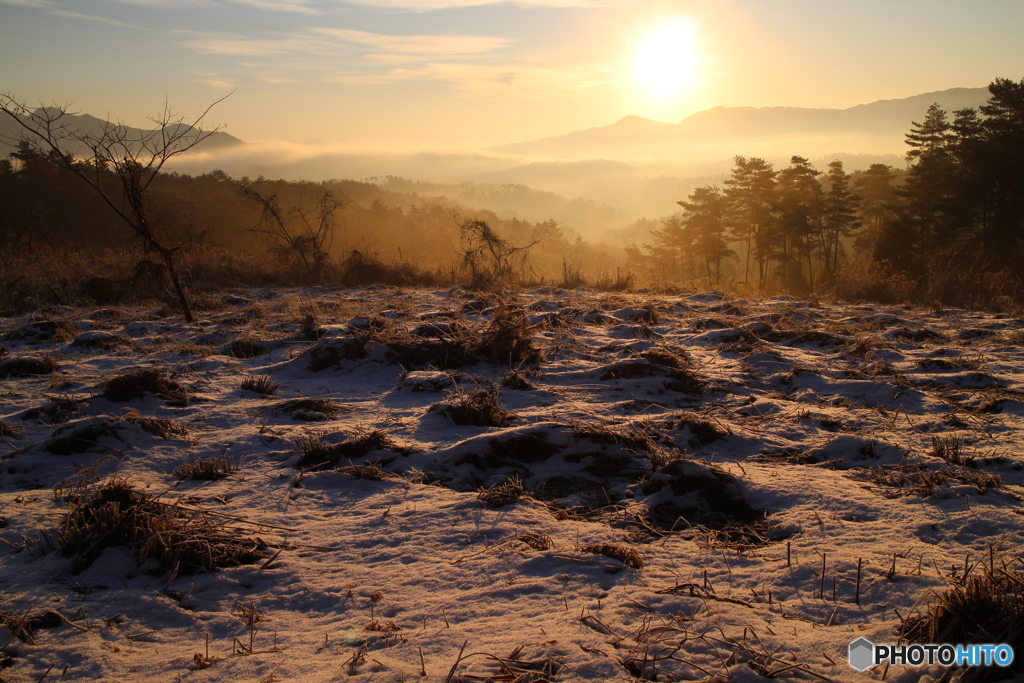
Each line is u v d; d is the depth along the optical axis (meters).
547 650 2.59
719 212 82.69
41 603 3.07
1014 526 3.68
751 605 2.97
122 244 29.91
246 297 15.86
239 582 3.34
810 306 14.67
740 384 7.55
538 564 3.41
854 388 7.21
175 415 6.25
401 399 6.92
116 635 2.87
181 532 3.61
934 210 46.06
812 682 2.37
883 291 17.64
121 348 9.48
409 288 17.64
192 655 2.70
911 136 65.06
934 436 5.41
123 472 4.80
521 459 5.11
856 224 72.75
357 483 4.70
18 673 2.55
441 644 2.71
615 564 3.39
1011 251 42.84
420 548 3.67
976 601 2.58
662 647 2.60
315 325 10.17
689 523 4.00
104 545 3.54
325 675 2.50
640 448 5.26
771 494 4.33
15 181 48.78
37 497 4.34
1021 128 42.94
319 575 3.41
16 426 5.76
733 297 15.97
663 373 7.54
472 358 8.20
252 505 4.30
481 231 18.78
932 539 3.62
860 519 3.95
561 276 20.14
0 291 14.46
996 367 8.38
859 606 2.93
